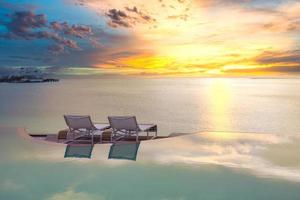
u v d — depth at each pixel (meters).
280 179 4.73
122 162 5.57
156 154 5.95
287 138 7.15
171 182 4.64
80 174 5.00
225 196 4.16
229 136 7.30
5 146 6.48
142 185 4.54
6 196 4.23
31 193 4.34
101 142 6.99
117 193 4.32
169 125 9.98
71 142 7.04
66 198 4.18
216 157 5.76
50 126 9.70
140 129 6.92
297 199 4.05
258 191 4.29
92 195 4.25
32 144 6.67
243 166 5.25
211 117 10.67
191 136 7.30
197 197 4.15
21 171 5.14
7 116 10.91
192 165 5.36
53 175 4.97
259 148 6.31
